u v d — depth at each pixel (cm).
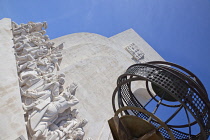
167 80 619
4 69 823
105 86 1473
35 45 1265
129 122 655
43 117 809
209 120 595
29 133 723
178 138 749
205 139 574
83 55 1598
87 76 1409
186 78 656
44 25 1482
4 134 580
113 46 2052
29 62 1027
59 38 1616
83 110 1189
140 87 1698
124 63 1844
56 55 1355
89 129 1129
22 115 683
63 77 1105
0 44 973
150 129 625
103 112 1294
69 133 889
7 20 1270
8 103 688
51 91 964
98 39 1936
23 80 897
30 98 854
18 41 1162
